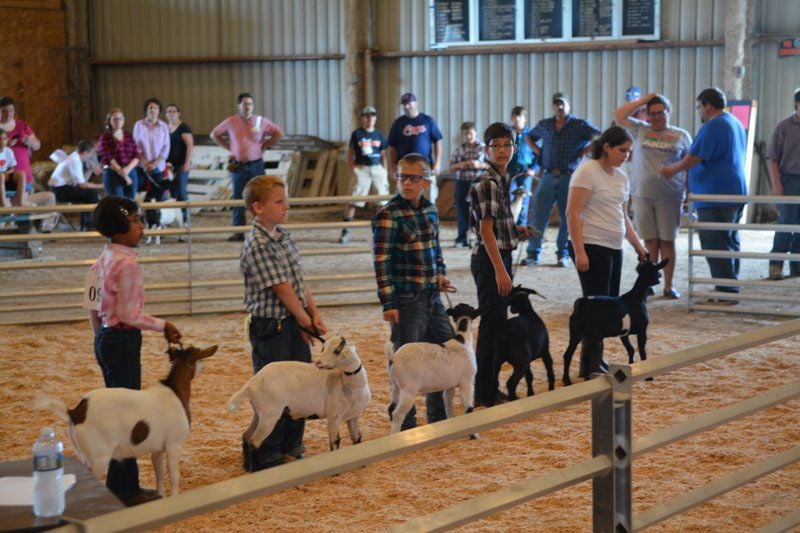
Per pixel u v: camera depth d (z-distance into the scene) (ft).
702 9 53.78
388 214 17.89
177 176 50.90
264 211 16.62
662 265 22.77
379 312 32.40
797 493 15.56
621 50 55.31
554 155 39.68
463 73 57.98
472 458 17.56
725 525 14.32
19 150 48.03
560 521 14.52
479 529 14.24
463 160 45.85
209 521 14.89
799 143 36.45
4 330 30.48
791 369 23.52
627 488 9.75
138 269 14.97
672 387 22.07
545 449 17.95
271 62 62.08
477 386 20.85
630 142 22.33
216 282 32.55
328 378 16.40
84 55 63.57
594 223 22.67
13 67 62.69
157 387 14.56
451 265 41.16
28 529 9.78
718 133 32.12
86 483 11.39
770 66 53.47
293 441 17.46
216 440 18.95
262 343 16.93
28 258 44.45
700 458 17.19
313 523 14.71
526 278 37.47
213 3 62.23
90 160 52.60
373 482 16.44
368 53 58.39
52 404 13.33
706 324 29.45
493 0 56.59
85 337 29.19
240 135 47.70
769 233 51.01
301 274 17.17
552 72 56.59
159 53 63.36
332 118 61.46
